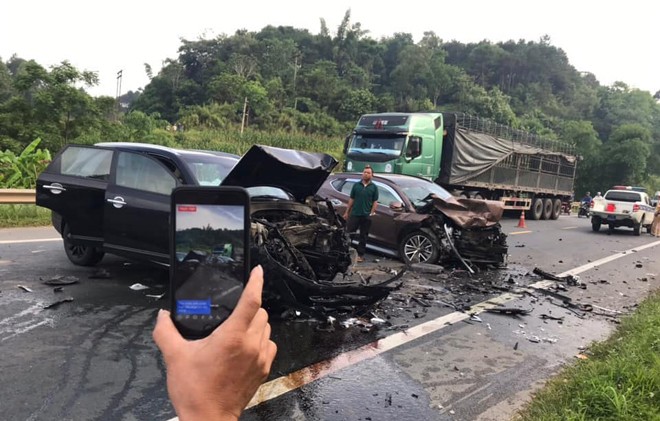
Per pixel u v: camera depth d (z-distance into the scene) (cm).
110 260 722
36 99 2050
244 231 109
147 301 546
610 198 1870
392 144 1512
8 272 632
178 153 607
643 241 1586
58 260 709
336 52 9356
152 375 374
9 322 463
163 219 566
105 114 2344
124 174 616
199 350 82
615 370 383
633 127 5672
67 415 313
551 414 332
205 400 78
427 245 866
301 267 532
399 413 345
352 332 505
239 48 8406
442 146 1647
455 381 405
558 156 2381
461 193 1762
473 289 723
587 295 745
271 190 621
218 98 6569
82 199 628
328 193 1015
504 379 414
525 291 729
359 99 7188
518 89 10806
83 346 420
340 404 352
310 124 6150
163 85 7750
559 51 12450
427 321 559
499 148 1877
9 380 354
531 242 1339
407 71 8656
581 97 10812
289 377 391
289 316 532
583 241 1460
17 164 1403
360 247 899
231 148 3791
